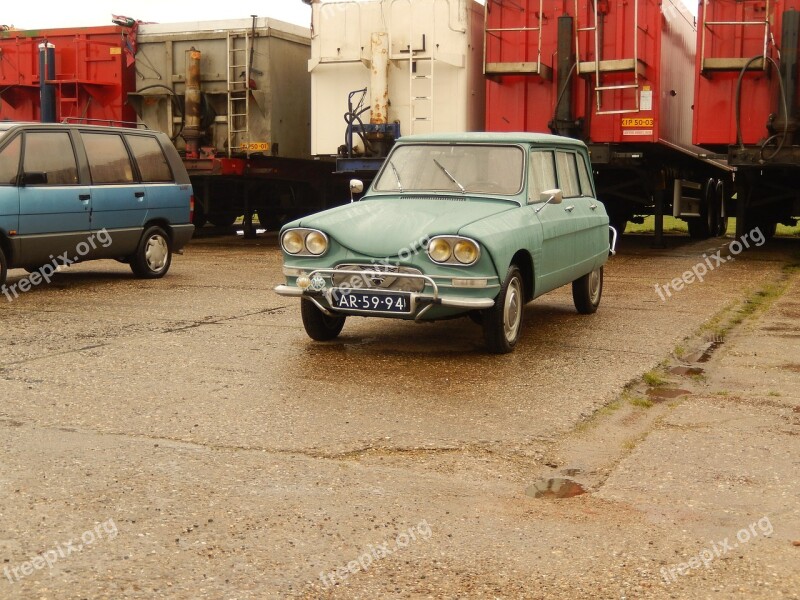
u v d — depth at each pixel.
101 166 11.50
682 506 4.28
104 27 18.17
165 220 12.38
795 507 4.28
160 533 3.91
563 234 8.43
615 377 6.75
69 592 3.40
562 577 3.55
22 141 10.56
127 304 9.96
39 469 4.65
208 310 9.59
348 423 5.51
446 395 6.18
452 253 7.02
